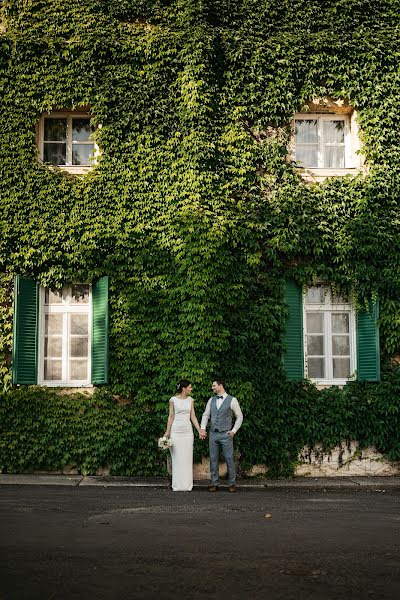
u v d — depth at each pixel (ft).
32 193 47.70
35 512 28.68
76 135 50.62
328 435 47.21
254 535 23.56
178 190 47.83
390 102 49.67
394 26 50.62
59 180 47.93
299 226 47.96
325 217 48.65
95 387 47.09
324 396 47.55
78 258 47.16
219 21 50.01
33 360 47.16
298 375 47.67
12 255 47.16
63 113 50.11
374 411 47.78
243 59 49.29
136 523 25.95
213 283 46.19
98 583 17.13
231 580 17.60
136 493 37.68
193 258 46.29
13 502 32.24
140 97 48.55
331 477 46.88
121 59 48.88
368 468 47.47
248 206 47.83
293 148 50.11
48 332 48.80
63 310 49.01
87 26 48.78
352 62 49.98
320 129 51.62
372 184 49.03
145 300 46.96
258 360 47.26
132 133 48.34
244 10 50.03
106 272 47.32
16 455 45.96
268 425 46.80
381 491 40.50
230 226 47.01
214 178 47.50
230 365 46.68
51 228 47.39
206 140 47.93
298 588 16.92
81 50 48.73
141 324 46.96
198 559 19.84
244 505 32.14
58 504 31.65
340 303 49.73
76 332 48.93
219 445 40.91
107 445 45.70
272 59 49.42
